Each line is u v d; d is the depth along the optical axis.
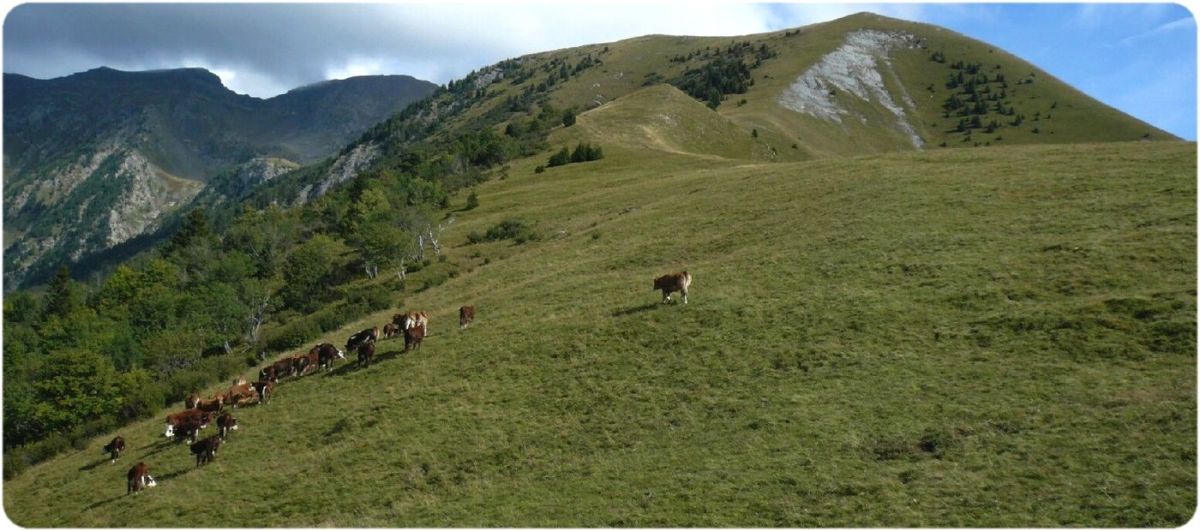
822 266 38.66
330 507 23.39
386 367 36.50
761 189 66.44
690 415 25.41
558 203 89.94
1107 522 16.45
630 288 42.44
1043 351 24.94
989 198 45.94
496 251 71.31
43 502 29.30
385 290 62.78
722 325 32.75
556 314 39.50
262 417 33.50
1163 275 28.86
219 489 26.23
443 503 22.36
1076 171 49.00
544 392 29.56
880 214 46.69
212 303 65.38
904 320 29.62
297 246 104.19
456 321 43.38
